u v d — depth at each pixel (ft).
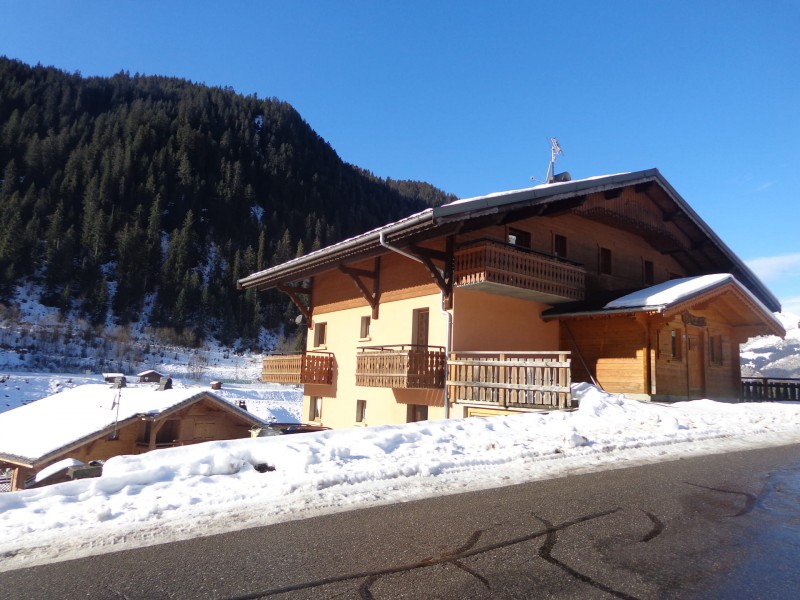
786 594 11.30
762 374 199.31
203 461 21.34
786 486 20.57
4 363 201.87
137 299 339.36
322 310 69.41
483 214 42.88
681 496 18.88
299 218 523.70
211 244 442.09
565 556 13.28
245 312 352.08
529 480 20.93
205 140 568.41
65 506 17.02
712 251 70.85
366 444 25.31
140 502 17.34
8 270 313.32
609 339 54.44
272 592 11.31
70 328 277.85
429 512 16.75
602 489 19.65
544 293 50.72
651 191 63.46
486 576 12.09
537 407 39.88
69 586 11.59
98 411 72.74
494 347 51.26
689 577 12.12
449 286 48.98
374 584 11.67
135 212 428.15
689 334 58.65
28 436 67.82
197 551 13.53
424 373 47.39
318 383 64.08
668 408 42.45
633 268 66.23
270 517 16.17
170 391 78.84
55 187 428.97
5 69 592.60
